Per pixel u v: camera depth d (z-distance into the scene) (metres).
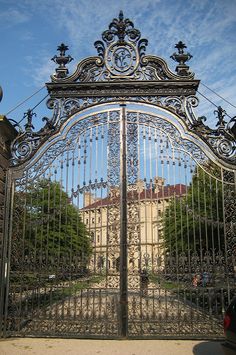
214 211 10.06
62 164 8.70
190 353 6.79
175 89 8.88
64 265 8.26
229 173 8.51
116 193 8.46
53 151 8.77
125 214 8.27
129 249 8.23
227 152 8.54
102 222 8.57
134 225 8.27
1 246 8.29
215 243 10.34
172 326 7.89
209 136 8.69
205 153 8.58
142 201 8.52
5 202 8.48
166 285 8.09
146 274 8.13
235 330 5.43
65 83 8.91
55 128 8.83
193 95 8.85
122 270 7.99
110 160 8.59
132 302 8.11
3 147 8.62
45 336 7.86
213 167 8.66
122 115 8.78
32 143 8.82
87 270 8.30
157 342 7.52
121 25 9.16
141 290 8.05
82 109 8.88
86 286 8.20
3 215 8.41
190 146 8.66
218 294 8.01
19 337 7.90
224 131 8.64
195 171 8.94
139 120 8.80
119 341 7.59
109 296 8.11
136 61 8.98
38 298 8.19
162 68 8.91
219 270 8.04
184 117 8.77
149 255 8.28
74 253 8.55
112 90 8.92
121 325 7.76
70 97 8.97
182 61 9.06
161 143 8.70
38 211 9.00
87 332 7.89
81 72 8.99
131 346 7.23
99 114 8.88
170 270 8.16
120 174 8.48
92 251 8.42
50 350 6.98
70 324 8.01
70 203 8.59
